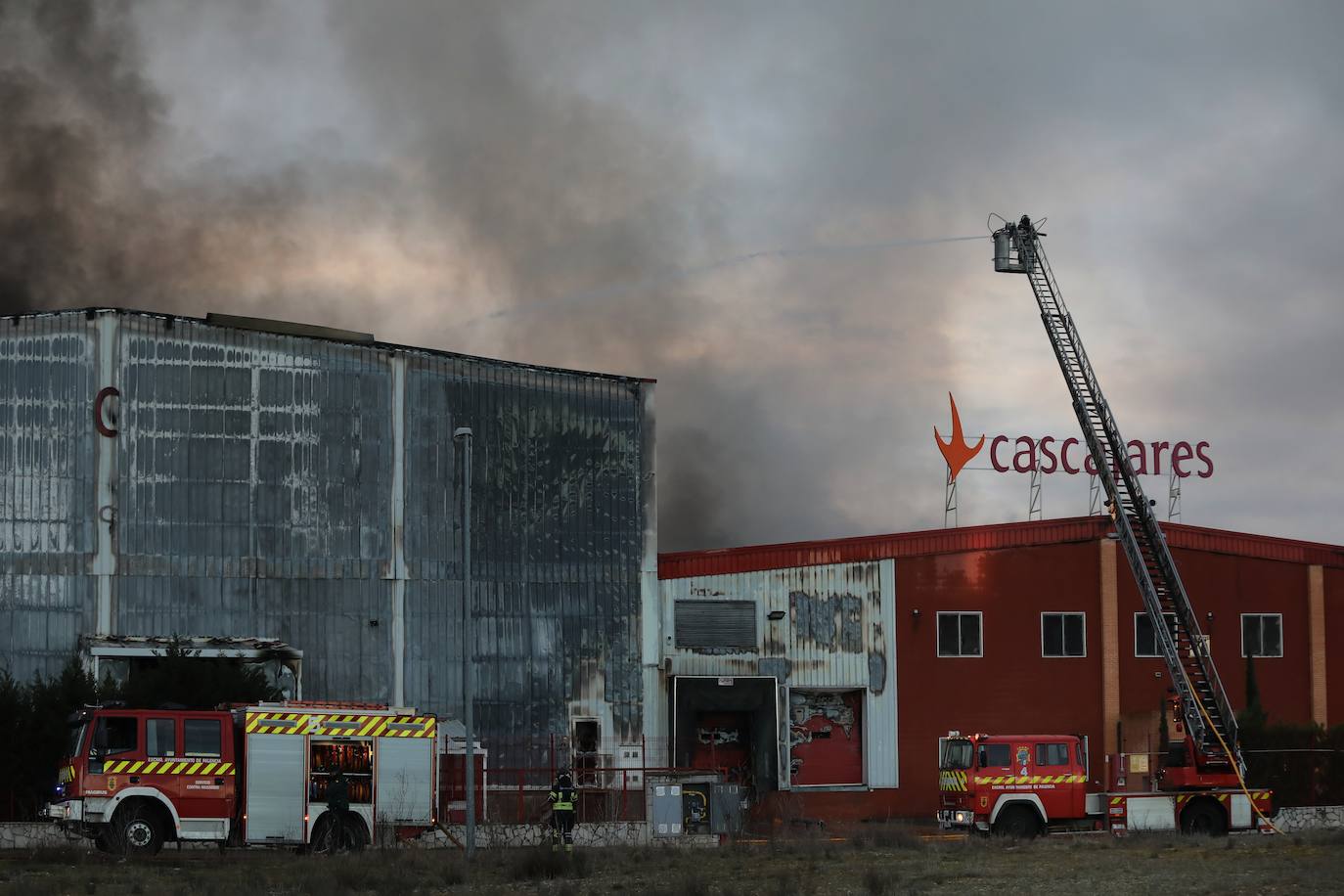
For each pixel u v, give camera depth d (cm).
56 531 3881
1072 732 4772
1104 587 4862
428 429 4244
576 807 4000
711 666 4475
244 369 4081
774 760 4450
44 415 3925
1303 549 5119
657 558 4478
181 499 3978
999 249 5238
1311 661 5053
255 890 2334
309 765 3088
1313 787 4412
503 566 4275
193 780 2967
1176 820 3753
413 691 4119
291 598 4038
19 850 3142
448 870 2709
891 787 4591
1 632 3822
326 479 4116
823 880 2577
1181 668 4447
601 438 4469
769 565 4594
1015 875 2567
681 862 3042
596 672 4338
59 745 3338
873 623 4656
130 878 2542
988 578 4788
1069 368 5091
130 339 3984
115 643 3694
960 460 5400
